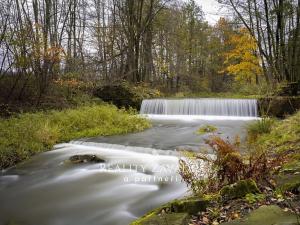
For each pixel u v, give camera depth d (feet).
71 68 62.08
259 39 65.41
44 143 35.45
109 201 20.76
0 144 31.63
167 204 14.43
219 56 129.70
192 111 58.70
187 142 34.19
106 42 79.36
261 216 11.09
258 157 16.79
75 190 22.97
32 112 46.37
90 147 34.99
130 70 74.84
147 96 65.05
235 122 47.91
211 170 17.79
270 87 59.88
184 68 121.19
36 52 46.52
